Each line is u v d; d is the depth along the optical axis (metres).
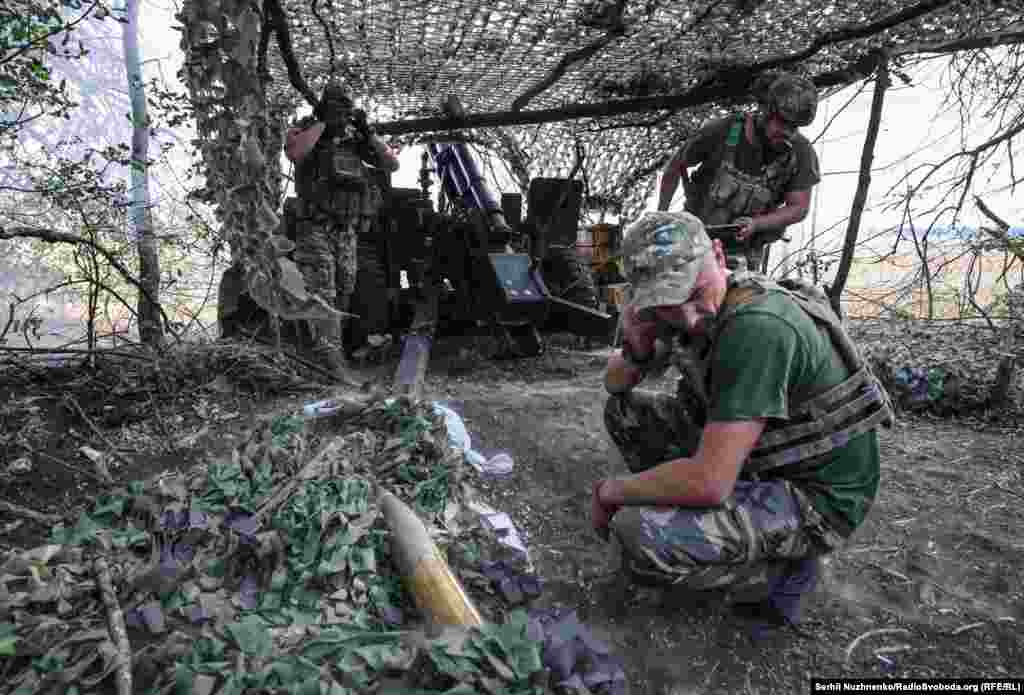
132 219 4.69
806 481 1.68
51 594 1.39
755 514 1.62
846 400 1.60
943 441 3.20
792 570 1.76
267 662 1.21
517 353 4.81
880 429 3.40
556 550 2.18
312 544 1.61
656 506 1.67
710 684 1.61
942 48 3.89
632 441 2.23
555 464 2.82
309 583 1.51
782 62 4.02
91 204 4.11
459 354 4.97
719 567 1.64
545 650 1.31
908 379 3.72
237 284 4.37
